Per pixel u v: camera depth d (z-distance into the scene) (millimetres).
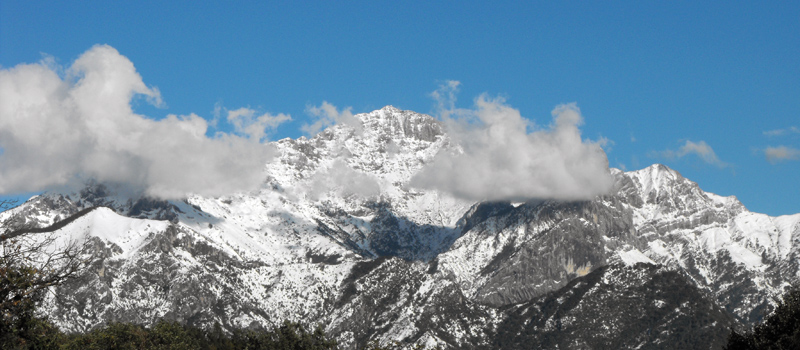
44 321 99938
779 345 129375
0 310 92312
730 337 143250
